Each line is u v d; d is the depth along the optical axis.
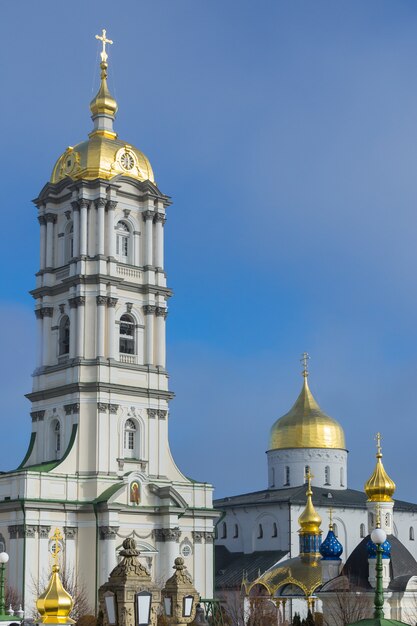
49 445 138.25
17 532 127.62
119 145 146.88
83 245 139.38
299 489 175.38
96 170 142.50
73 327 137.88
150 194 145.50
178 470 141.88
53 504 129.12
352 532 174.75
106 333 137.88
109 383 135.62
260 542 172.38
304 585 135.62
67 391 136.50
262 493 181.00
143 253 144.50
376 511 109.94
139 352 141.25
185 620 49.72
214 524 152.12
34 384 141.62
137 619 39.97
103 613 40.72
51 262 144.12
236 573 165.88
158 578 134.38
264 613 134.38
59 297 142.38
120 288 140.75
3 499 131.12
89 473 133.25
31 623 92.12
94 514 131.38
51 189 144.88
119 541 131.50
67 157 146.50
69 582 125.00
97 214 140.62
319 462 180.50
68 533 130.38
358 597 103.06
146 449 138.50
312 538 144.25
